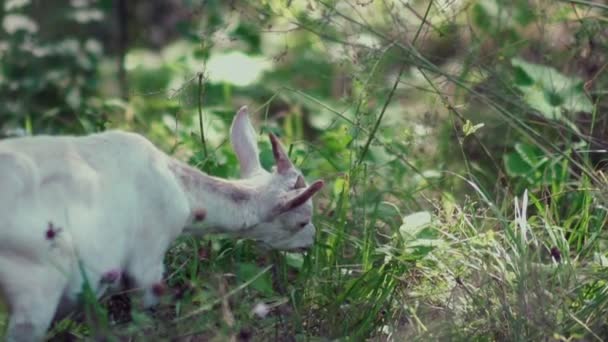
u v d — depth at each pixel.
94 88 7.80
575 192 6.52
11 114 7.25
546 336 5.14
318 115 8.25
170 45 9.34
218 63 8.59
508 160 6.79
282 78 8.76
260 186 5.57
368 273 5.66
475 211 6.41
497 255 5.58
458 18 7.68
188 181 5.37
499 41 7.41
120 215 5.06
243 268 5.57
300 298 5.62
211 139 7.45
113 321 5.35
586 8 7.45
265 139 7.11
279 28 9.06
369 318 5.48
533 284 5.33
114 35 8.97
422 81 7.13
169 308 5.39
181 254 5.83
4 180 4.70
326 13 6.80
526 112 6.77
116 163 5.12
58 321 5.08
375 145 6.62
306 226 5.70
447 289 5.64
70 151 5.00
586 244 5.94
